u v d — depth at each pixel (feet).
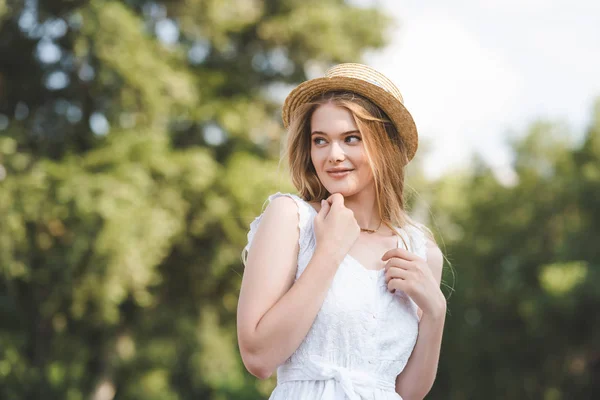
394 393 6.91
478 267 61.41
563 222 60.03
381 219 7.34
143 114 36.91
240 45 44.34
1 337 35.27
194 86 39.50
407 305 7.07
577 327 53.83
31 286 36.45
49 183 33.96
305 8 43.37
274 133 43.27
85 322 39.01
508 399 58.54
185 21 40.19
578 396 57.67
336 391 6.59
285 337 6.30
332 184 6.96
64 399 39.01
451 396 60.80
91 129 38.55
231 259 39.91
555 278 53.57
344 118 6.93
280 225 6.80
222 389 50.57
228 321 42.93
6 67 39.14
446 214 64.59
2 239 32.94
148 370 42.65
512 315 58.70
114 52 34.53
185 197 37.76
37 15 37.22
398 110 7.06
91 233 33.09
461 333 59.67
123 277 33.78
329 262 6.45
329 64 44.65
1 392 35.81
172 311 41.55
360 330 6.68
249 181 37.91
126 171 34.19
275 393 6.82
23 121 38.78
